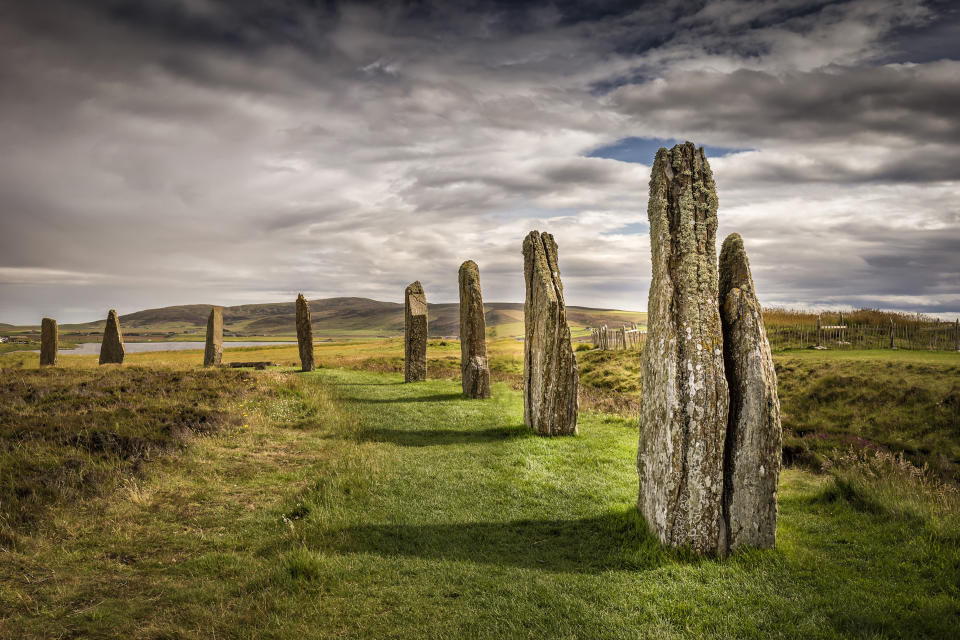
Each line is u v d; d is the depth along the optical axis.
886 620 5.87
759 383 7.86
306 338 34.66
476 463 12.84
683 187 8.85
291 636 5.66
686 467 7.83
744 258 8.70
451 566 7.48
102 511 8.71
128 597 6.36
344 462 12.23
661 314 8.59
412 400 22.39
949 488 12.38
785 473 14.41
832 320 37.44
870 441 17.80
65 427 12.19
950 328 30.12
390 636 5.73
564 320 15.93
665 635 5.78
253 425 15.23
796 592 6.61
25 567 6.88
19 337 198.62
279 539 8.12
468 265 24.72
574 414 15.95
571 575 7.26
